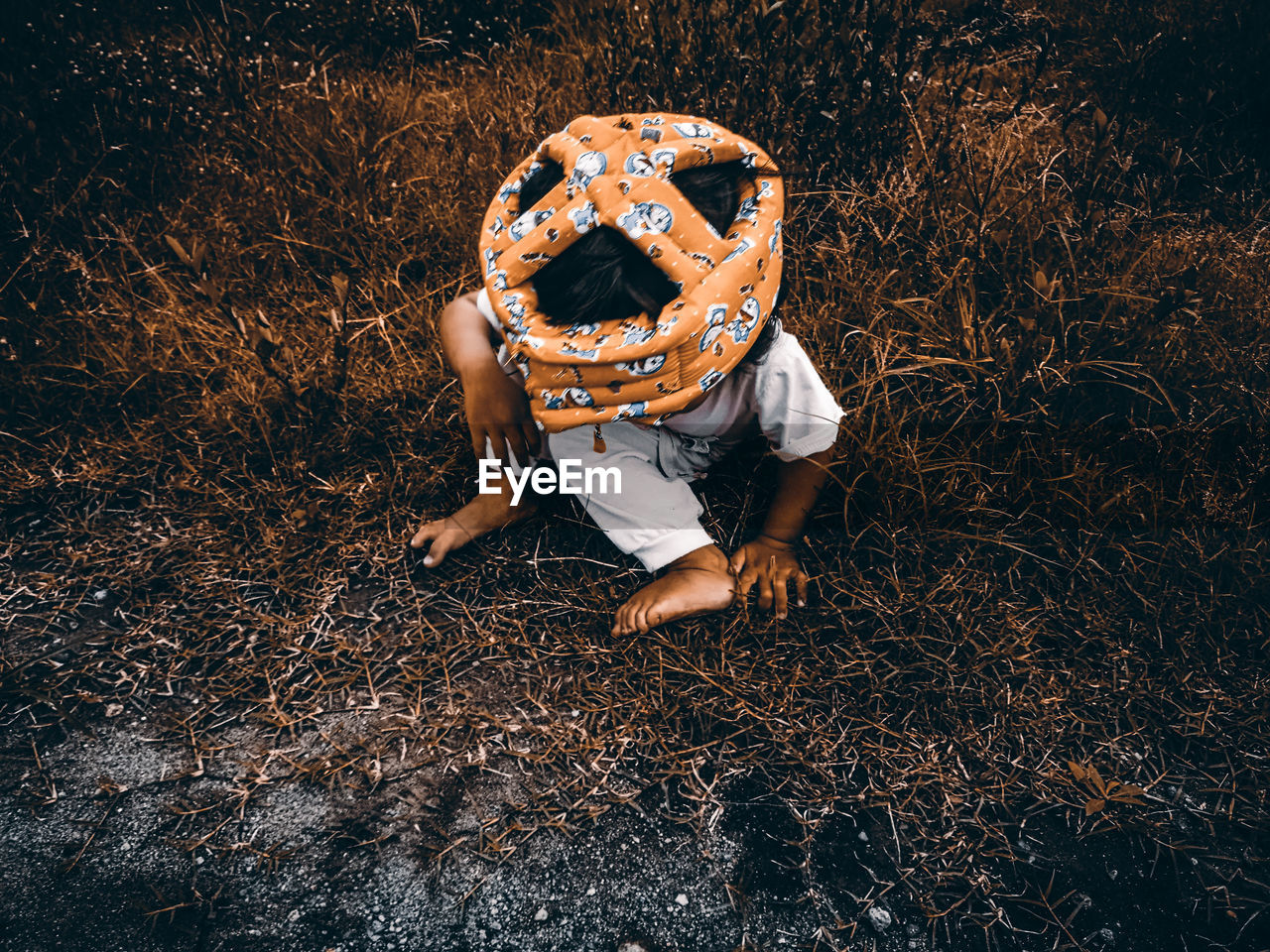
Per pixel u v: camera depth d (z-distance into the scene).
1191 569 1.58
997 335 1.78
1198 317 1.79
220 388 1.99
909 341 1.87
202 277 1.62
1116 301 1.78
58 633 1.56
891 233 1.98
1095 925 1.20
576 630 1.57
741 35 2.14
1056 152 2.29
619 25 2.61
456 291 2.13
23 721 1.43
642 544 1.57
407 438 1.87
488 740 1.41
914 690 1.47
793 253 2.03
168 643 1.54
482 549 1.69
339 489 1.78
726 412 1.53
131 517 1.77
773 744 1.40
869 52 2.10
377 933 1.19
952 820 1.31
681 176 1.20
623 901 1.22
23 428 1.90
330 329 2.02
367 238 2.26
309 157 2.45
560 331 1.12
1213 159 2.37
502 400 1.53
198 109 2.61
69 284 2.19
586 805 1.33
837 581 1.61
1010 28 2.86
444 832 1.30
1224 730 1.40
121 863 1.26
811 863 1.26
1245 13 2.75
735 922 1.21
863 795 1.34
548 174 1.27
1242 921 1.20
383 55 3.05
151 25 3.04
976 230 1.87
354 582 1.65
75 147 2.38
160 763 1.38
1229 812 1.30
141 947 1.17
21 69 2.54
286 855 1.26
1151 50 2.62
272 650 1.53
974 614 1.55
